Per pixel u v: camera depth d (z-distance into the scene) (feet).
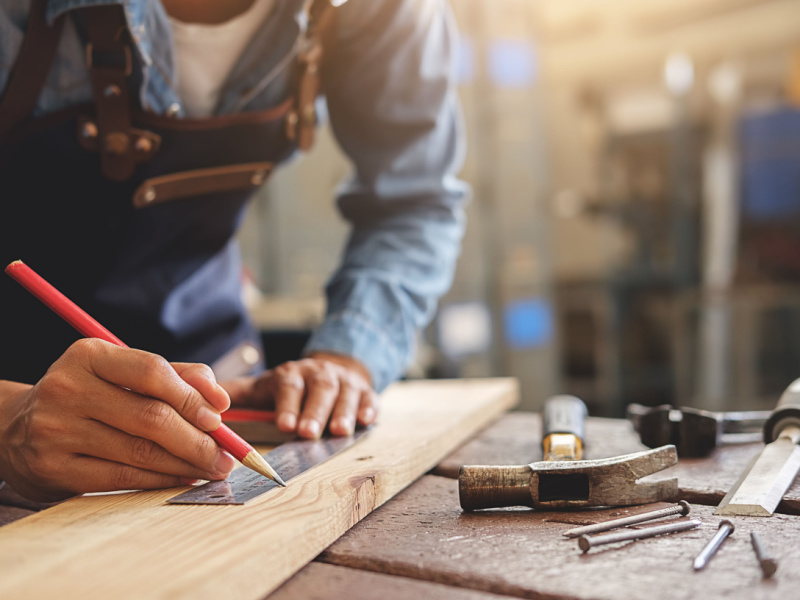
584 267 18.75
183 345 4.27
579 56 17.98
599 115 18.30
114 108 3.31
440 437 3.41
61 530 2.16
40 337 3.79
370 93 4.22
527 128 16.67
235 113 3.64
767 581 1.88
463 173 16.51
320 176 17.39
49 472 2.53
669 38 17.24
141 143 3.42
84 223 3.58
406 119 4.31
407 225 4.42
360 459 2.91
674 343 18.19
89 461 2.55
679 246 17.84
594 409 18.81
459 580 1.98
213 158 3.66
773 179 16.74
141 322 3.93
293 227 17.69
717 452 3.35
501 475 2.52
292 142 3.95
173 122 3.45
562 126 18.42
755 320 17.12
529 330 16.85
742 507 2.43
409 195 4.45
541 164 16.92
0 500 3.15
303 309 8.96
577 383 19.01
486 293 16.60
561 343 18.98
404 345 4.21
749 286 17.10
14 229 3.52
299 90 3.84
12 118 3.21
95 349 2.53
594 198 18.47
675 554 2.08
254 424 3.44
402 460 2.91
